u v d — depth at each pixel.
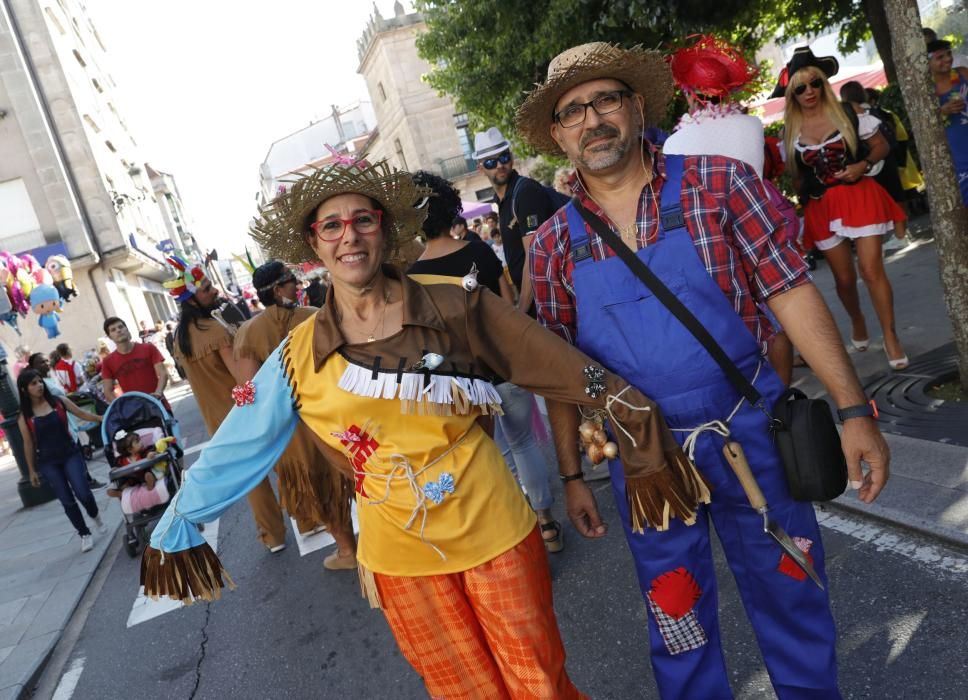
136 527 6.16
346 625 3.99
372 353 1.97
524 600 2.00
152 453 6.19
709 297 1.93
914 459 3.68
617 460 2.09
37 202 22.17
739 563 2.09
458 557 1.99
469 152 34.53
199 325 4.80
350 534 4.52
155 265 29.64
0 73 21.98
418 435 1.98
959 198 4.07
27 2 22.75
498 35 13.30
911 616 2.71
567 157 2.10
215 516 2.11
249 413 2.07
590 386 1.95
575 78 1.99
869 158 4.77
